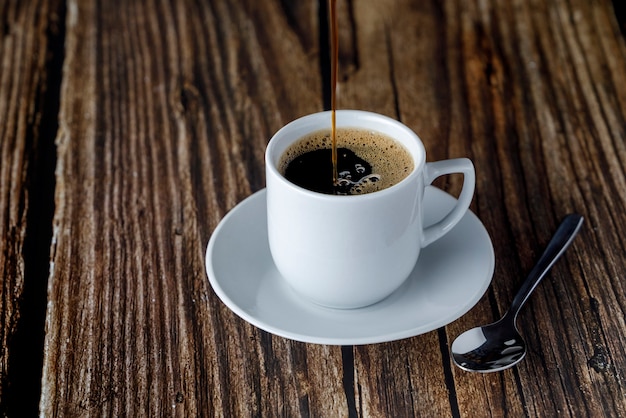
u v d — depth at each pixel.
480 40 0.75
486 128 0.66
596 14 0.76
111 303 0.54
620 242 0.57
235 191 0.61
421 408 0.48
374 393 0.49
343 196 0.47
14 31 0.76
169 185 0.62
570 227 0.57
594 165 0.62
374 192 0.48
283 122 0.67
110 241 0.58
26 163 0.64
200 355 0.51
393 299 0.51
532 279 0.54
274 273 0.53
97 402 0.49
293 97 0.69
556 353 0.50
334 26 0.52
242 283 0.51
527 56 0.73
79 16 0.78
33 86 0.71
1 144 0.65
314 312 0.50
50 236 0.58
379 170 0.52
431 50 0.74
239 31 0.76
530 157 0.63
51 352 0.52
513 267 0.55
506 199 0.60
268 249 0.54
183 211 0.60
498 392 0.49
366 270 0.49
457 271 0.52
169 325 0.53
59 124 0.67
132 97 0.70
